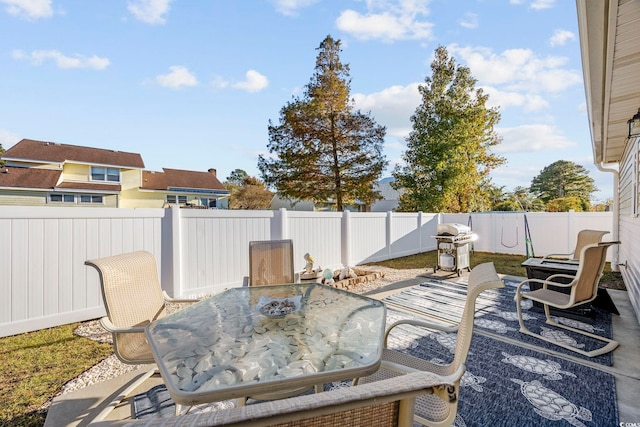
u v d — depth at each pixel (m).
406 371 1.56
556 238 9.22
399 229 9.37
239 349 1.67
